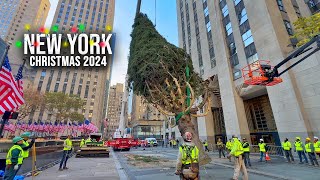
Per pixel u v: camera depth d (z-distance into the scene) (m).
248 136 22.58
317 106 15.45
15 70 62.16
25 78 63.19
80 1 97.31
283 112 17.69
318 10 21.70
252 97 24.20
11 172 5.77
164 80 11.75
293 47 19.19
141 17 16.94
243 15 24.59
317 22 12.62
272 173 9.14
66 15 91.25
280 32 19.70
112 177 8.45
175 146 38.19
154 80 11.83
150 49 12.75
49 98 41.84
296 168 10.73
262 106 23.05
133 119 91.44
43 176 8.69
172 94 10.77
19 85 8.38
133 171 10.11
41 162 10.73
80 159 16.52
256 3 22.19
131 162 14.01
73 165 12.53
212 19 30.88
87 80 79.38
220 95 28.34
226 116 24.92
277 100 18.39
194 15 38.03
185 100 10.78
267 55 19.92
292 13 22.33
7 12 111.88
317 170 9.95
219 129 29.41
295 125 16.48
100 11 100.00
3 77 7.20
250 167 11.22
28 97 38.47
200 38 34.19
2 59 6.64
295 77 17.39
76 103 45.62
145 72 11.85
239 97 24.42
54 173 9.48
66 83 75.81
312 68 16.03
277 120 18.25
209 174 9.21
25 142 7.13
